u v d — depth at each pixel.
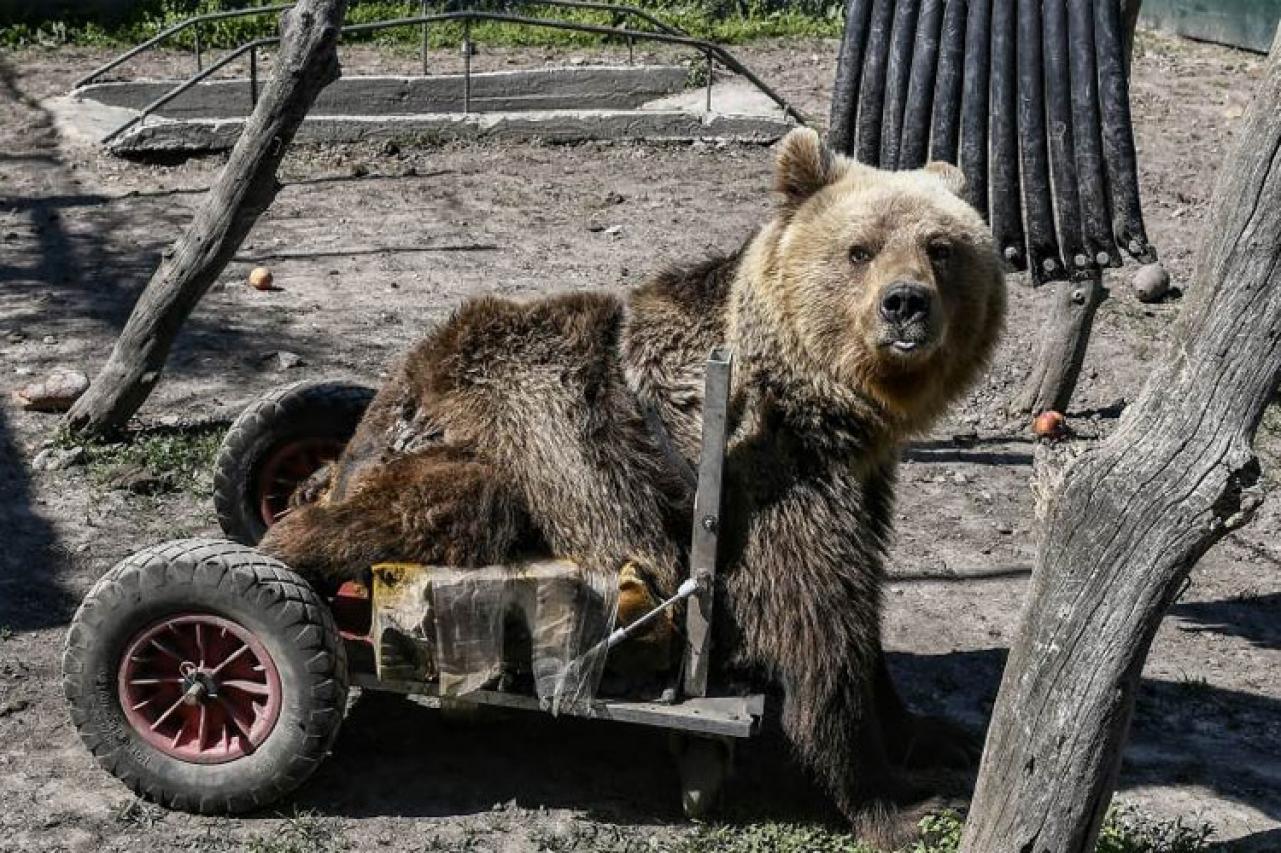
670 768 5.84
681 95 16.69
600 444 5.24
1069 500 4.27
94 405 8.28
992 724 4.52
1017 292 11.77
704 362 5.32
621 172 14.50
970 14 7.63
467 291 11.15
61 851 5.15
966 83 7.52
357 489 5.30
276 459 6.39
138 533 7.49
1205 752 6.30
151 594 5.12
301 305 10.70
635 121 15.39
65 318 10.27
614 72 16.62
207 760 5.27
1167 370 4.21
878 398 5.20
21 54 17.11
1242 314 4.05
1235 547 8.24
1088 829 4.39
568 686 5.17
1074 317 9.37
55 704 6.06
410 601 5.13
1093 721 4.27
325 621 5.13
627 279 11.51
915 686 6.66
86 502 7.75
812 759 5.25
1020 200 7.52
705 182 14.30
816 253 5.20
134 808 5.37
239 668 5.23
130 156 14.02
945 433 9.47
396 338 10.16
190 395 9.08
